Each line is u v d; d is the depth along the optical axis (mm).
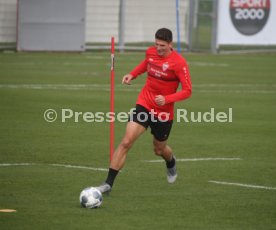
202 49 130500
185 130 53406
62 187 34938
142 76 91688
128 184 36000
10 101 65375
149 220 29234
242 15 128750
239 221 29422
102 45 128125
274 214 30656
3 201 31953
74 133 50875
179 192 34469
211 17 128750
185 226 28469
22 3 119000
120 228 27906
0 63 100750
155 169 39812
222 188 35469
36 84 78438
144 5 129625
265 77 91938
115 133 51344
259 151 45719
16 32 121250
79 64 102750
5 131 50719
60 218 29219
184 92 33125
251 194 34312
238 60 115688
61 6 120688
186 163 41625
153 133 34469
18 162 40781
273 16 129750
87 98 68688
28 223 28422
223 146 47250
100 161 41625
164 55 33469
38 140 47719
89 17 126750
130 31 129625
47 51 121250
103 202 32062
